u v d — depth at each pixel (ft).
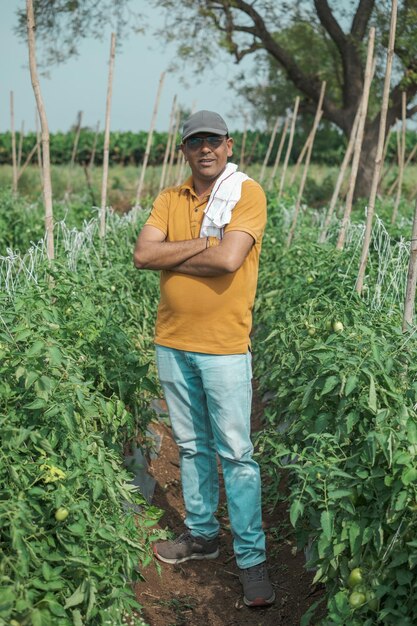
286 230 31.50
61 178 66.69
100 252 21.40
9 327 11.44
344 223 21.25
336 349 10.94
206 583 12.76
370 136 62.08
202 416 12.56
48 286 14.43
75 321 13.79
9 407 10.19
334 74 68.85
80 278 16.08
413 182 69.00
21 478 9.41
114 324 14.71
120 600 9.70
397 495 9.33
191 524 13.11
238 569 13.23
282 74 70.18
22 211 34.22
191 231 11.84
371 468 9.86
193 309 11.63
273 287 25.02
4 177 64.69
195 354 11.78
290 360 15.40
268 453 17.03
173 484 16.65
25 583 8.63
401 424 9.63
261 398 21.67
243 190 11.50
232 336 11.70
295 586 12.41
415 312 17.34
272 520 14.69
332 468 9.98
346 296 15.99
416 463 9.38
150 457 17.35
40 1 52.19
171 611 11.87
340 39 60.34
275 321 19.33
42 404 9.86
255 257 11.80
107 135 22.79
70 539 9.51
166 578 12.76
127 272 21.91
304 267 21.34
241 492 12.03
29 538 9.25
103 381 13.48
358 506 10.05
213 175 11.59
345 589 9.64
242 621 11.80
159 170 73.87
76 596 8.93
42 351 10.53
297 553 13.29
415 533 9.39
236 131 90.07
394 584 9.52
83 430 11.21
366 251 16.42
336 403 11.33
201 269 11.36
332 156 90.94
